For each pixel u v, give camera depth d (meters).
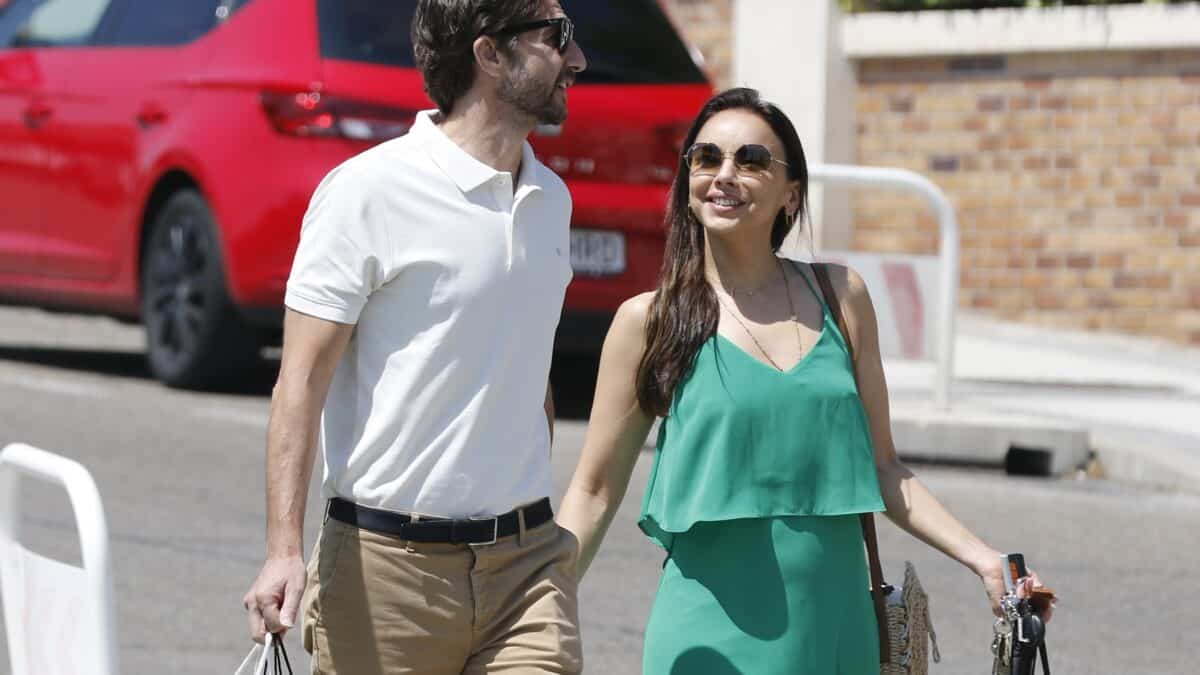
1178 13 49.12
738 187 15.11
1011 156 51.44
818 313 15.34
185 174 37.81
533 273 14.00
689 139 15.48
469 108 13.92
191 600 24.81
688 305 15.11
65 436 34.47
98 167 39.44
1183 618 25.66
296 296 13.68
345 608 13.94
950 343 36.62
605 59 36.62
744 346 15.06
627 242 36.19
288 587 13.18
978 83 51.56
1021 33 50.62
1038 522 31.12
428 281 13.70
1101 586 27.14
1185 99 49.69
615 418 15.48
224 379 38.84
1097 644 24.34
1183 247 50.09
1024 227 51.47
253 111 35.91
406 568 13.82
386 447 13.78
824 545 14.88
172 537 27.84
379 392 13.79
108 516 28.83
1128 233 50.53
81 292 40.44
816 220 51.50
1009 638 14.93
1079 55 50.53
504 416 13.99
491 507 13.97
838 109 52.47
